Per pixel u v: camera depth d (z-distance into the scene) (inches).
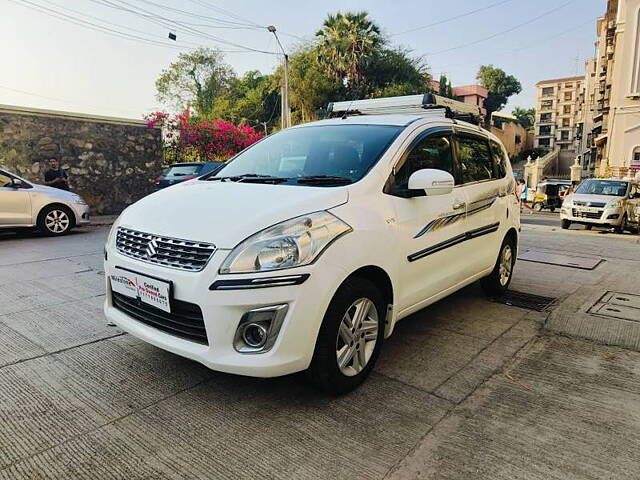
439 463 85.4
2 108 432.1
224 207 105.7
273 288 92.1
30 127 450.6
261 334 94.1
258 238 94.4
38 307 171.8
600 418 100.5
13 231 368.8
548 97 3314.5
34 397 107.7
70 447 89.7
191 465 84.9
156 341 102.9
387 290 117.0
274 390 111.2
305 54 1301.7
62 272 225.6
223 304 92.0
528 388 113.5
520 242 337.1
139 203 125.2
